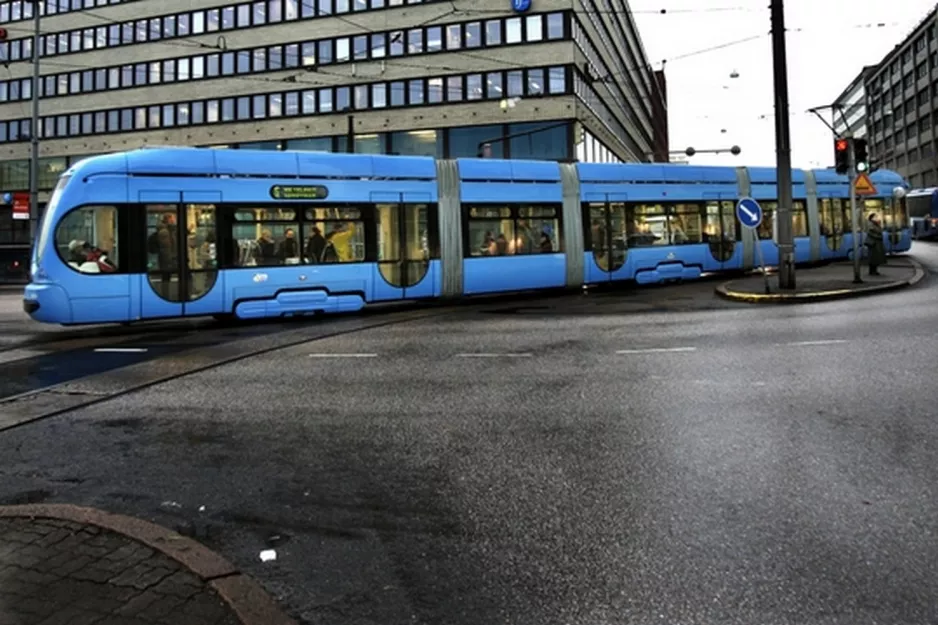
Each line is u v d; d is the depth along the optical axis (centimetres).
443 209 1566
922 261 2345
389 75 4031
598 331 1126
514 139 3816
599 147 4359
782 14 1568
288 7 4259
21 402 731
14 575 318
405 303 1691
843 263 2284
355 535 386
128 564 330
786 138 1563
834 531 370
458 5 3888
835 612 292
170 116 4597
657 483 450
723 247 1969
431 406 671
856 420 570
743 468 471
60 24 4859
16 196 2908
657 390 704
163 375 859
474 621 294
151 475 495
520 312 1427
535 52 3747
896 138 9869
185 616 281
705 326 1140
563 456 510
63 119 4906
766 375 754
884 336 972
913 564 331
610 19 4941
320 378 821
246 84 4375
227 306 1339
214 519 413
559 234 1716
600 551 357
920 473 448
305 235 1412
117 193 1262
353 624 294
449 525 396
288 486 466
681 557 347
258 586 309
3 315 1692
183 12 4525
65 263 1232
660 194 1875
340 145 4172
